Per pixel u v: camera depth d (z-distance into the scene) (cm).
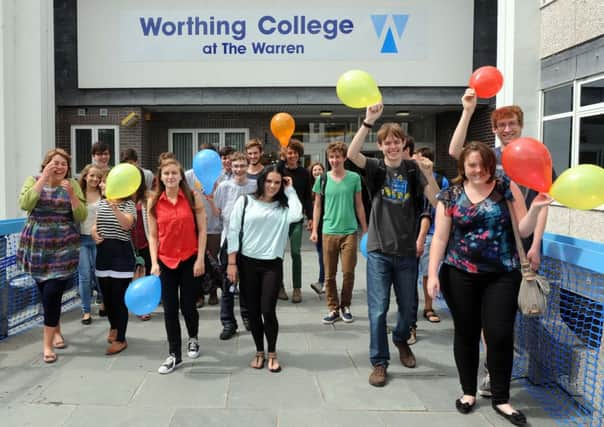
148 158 1205
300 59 1072
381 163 381
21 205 405
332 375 387
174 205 396
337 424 310
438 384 372
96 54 1080
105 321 536
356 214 531
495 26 1079
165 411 325
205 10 1065
